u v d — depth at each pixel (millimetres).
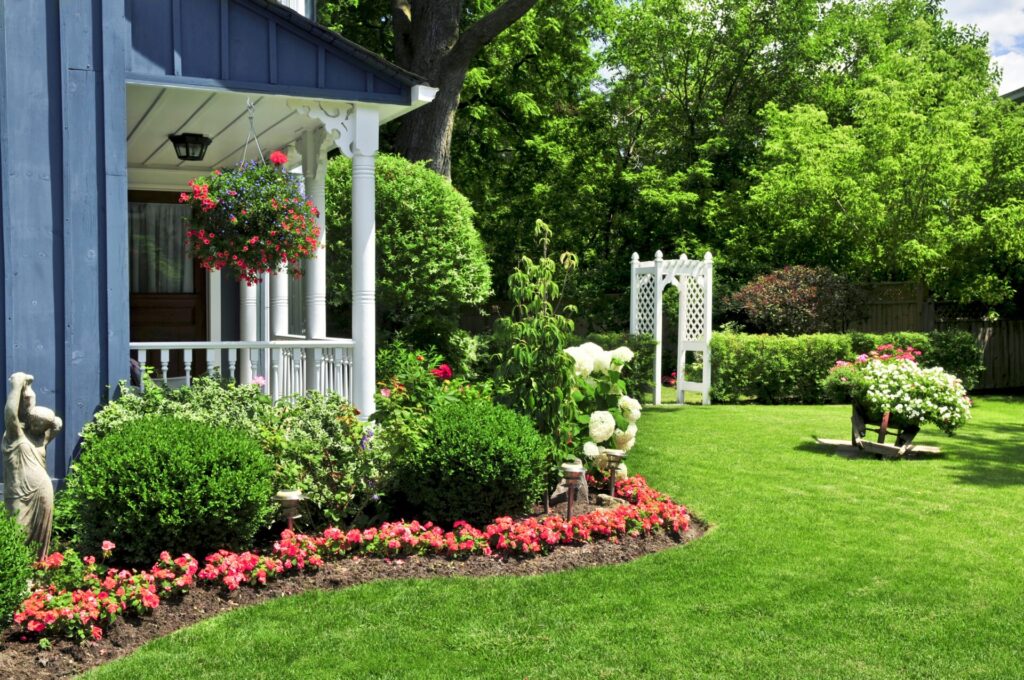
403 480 6047
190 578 4641
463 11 19516
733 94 22234
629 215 22062
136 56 5910
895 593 4914
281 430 5898
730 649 4145
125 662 3945
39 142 5680
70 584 4496
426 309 12875
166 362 6176
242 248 6125
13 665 3842
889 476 8133
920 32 25266
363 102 6625
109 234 5816
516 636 4277
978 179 15797
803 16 21422
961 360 15289
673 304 18016
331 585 4953
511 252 22906
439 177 13016
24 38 5625
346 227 12602
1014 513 6758
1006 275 17188
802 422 11695
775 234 18641
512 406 6586
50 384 5727
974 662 4027
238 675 3832
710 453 9219
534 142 21953
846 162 17000
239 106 6762
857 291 16031
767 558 5539
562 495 6547
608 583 5035
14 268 5633
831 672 3916
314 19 10531
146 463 4895
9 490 4707
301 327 9164
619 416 7082
